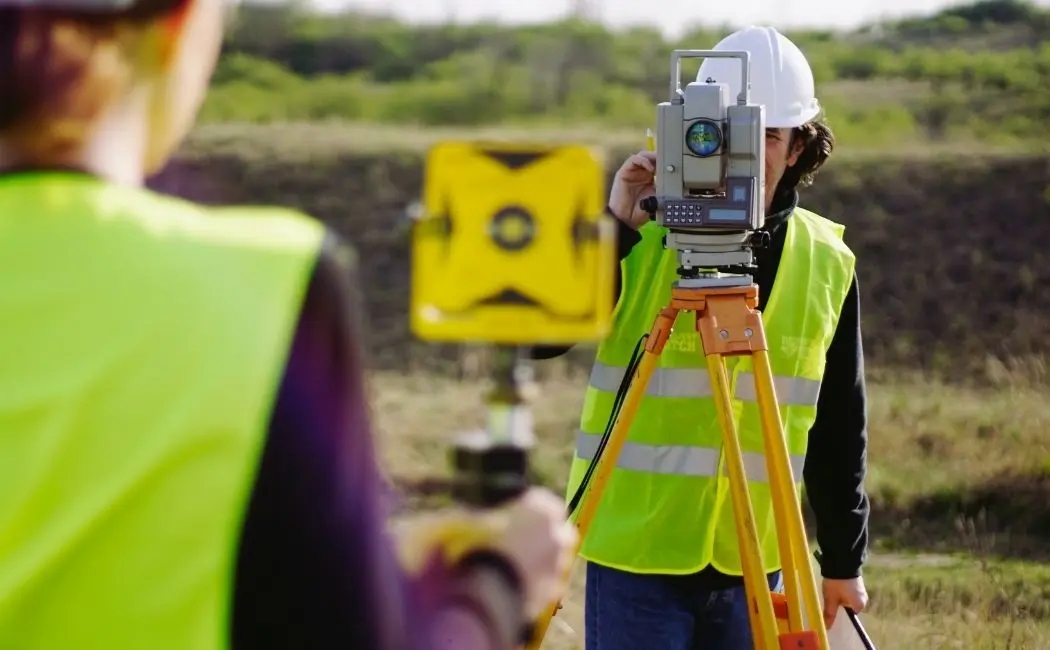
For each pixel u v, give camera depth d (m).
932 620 5.70
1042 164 14.78
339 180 16.45
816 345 3.48
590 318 1.38
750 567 3.08
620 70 25.03
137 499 1.17
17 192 1.22
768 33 3.75
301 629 1.20
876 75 21.14
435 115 22.12
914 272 13.04
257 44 27.02
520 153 1.38
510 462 1.43
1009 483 7.71
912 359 11.43
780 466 3.09
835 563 3.65
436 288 1.38
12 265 1.20
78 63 1.23
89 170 1.25
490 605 1.35
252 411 1.19
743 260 3.14
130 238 1.22
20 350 1.18
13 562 1.16
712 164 3.08
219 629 1.18
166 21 1.27
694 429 3.47
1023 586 6.23
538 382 10.30
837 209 14.16
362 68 26.78
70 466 1.17
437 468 7.91
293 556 1.19
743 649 3.54
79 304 1.19
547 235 1.37
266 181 16.45
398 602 1.26
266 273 1.23
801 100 3.66
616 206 3.46
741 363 3.46
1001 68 20.06
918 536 7.19
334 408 1.23
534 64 24.78
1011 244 13.47
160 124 1.33
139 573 1.16
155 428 1.17
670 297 3.48
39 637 1.16
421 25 28.56
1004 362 11.20
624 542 3.48
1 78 1.21
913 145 16.44
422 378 10.88
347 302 1.27
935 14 25.02
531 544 1.40
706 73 3.78
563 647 5.44
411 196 16.05
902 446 8.55
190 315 1.19
